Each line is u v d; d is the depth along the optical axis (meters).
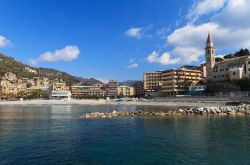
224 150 34.41
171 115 84.62
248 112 84.19
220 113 85.56
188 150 34.62
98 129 54.50
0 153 33.47
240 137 42.78
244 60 169.62
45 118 82.56
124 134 47.66
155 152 33.81
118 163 29.33
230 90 152.38
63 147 37.00
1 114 102.31
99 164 29.00
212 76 194.50
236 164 28.64
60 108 154.62
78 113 107.69
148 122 66.00
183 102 155.88
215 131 49.06
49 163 29.27
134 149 35.53
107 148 36.28
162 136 44.97
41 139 43.12
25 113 108.56
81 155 32.59
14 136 46.16
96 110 128.50
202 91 181.12
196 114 86.12
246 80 153.50
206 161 29.69
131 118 78.12
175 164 28.78
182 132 48.62
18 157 31.61
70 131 51.88
